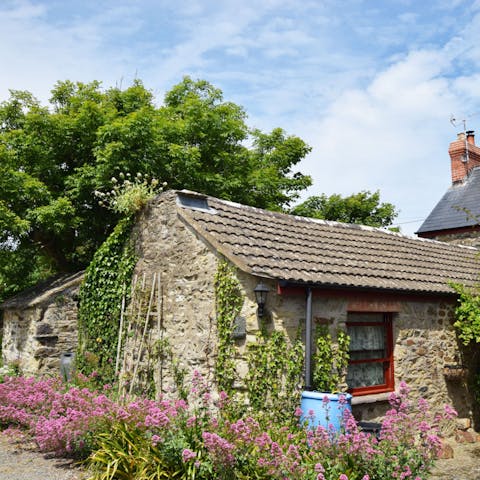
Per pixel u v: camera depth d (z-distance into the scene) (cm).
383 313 877
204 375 769
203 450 518
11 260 1638
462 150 1906
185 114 1881
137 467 544
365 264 899
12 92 1733
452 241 1747
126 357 962
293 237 906
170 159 1576
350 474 461
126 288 1002
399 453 478
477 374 1003
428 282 940
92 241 1739
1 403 847
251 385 688
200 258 812
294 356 705
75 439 663
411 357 884
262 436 498
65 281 1341
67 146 1633
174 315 859
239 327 718
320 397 647
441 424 909
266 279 708
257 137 2320
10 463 657
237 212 930
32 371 1206
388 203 2744
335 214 2631
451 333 973
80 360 1096
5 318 1475
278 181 2044
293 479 456
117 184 1463
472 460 789
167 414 567
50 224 1478
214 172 1834
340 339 757
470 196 1788
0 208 1360
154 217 950
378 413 814
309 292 721
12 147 1591
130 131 1453
